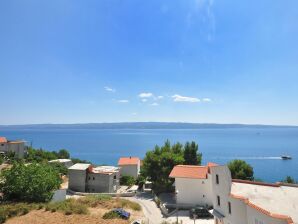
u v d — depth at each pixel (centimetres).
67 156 12962
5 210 3297
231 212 2850
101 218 3306
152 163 6216
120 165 8244
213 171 3462
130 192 6412
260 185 2881
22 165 4578
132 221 3238
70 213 3431
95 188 6575
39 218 3200
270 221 2081
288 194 2586
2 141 9869
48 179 4581
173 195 5912
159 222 4016
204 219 4216
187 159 6781
